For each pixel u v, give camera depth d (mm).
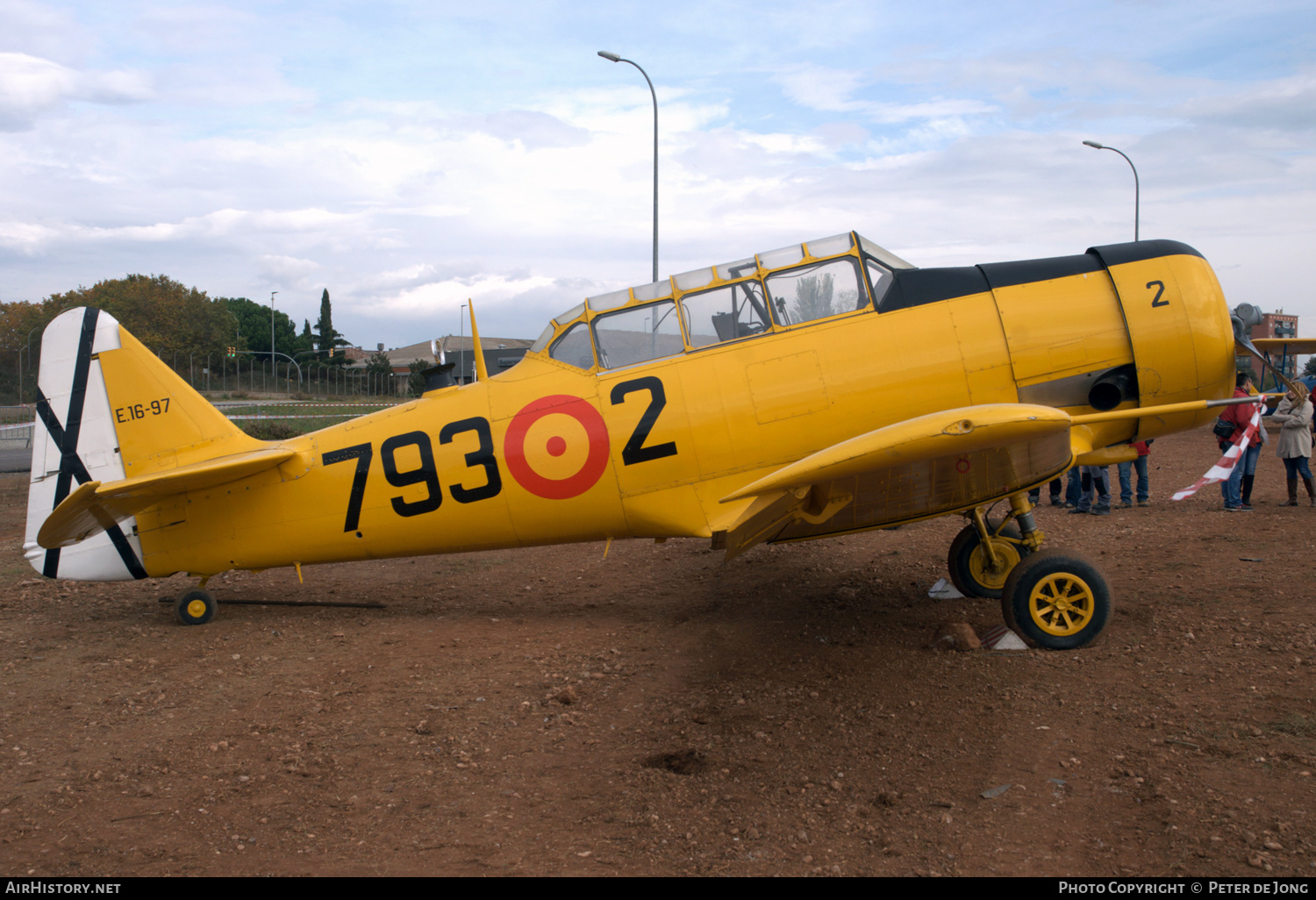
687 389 5832
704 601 6770
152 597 7617
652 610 6578
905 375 5531
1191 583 5984
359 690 4906
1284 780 3119
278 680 5160
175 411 6895
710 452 5801
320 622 6598
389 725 4344
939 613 5891
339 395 57531
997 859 2775
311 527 6609
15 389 50438
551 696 4656
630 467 5953
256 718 4500
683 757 3762
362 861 2980
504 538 6410
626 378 5988
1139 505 9625
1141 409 5383
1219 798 3027
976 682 4422
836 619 5906
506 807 3375
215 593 7707
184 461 6875
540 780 3625
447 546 6535
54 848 3164
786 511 5109
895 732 3879
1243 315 6336
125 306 60969
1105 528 8344
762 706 4332
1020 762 3475
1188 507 9328
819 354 5645
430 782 3650
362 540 6590
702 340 5914
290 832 3232
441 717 4426
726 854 2918
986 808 3125
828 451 4426
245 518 6660
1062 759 3467
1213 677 4180
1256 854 2658
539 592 7422
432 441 6371
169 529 6730
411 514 6441
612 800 3391
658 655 5324
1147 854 2738
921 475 4793
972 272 5676
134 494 6238
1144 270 5504
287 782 3695
